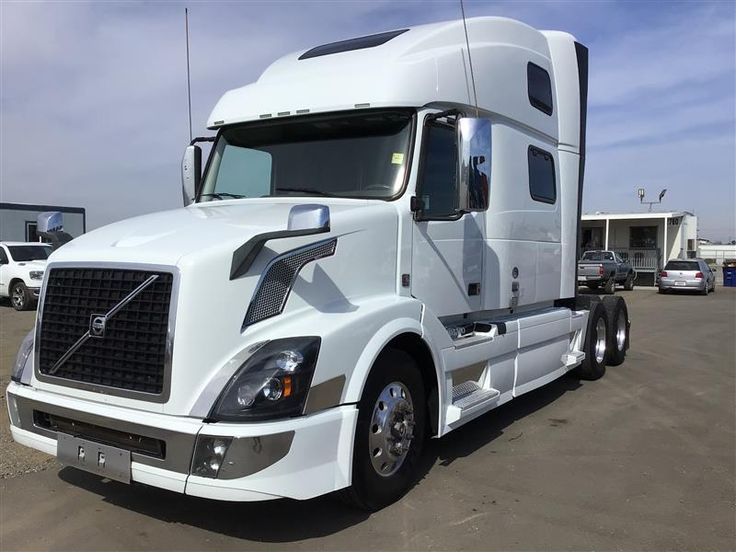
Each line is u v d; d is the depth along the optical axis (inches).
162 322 129.1
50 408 142.6
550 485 177.0
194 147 205.6
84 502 162.6
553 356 264.5
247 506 160.6
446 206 187.2
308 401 131.2
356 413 141.7
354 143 178.7
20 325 513.0
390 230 165.5
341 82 179.3
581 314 301.0
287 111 186.1
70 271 143.2
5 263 652.1
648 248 1391.5
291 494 127.9
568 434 227.5
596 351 325.1
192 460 123.9
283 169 186.5
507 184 222.7
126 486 172.7
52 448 145.1
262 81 201.9
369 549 139.3
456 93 190.1
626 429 234.7
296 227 130.3
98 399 137.0
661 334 510.6
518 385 231.9
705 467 193.0
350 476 140.7
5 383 289.3
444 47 191.9
